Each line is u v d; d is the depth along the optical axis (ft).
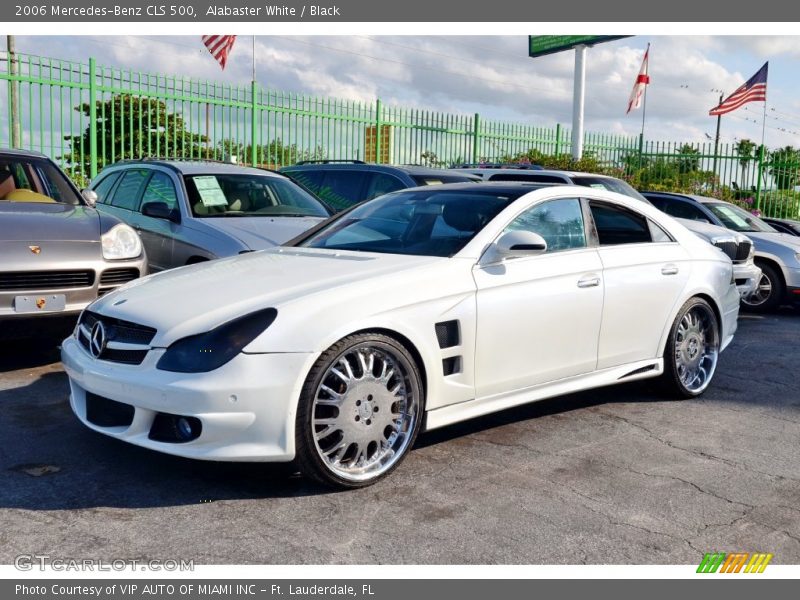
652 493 12.05
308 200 26.02
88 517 10.62
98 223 18.71
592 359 15.31
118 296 13.02
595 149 67.51
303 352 11.12
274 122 45.60
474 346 13.17
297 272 12.96
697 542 10.47
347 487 11.75
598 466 13.14
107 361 11.92
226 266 14.07
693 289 17.13
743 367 21.38
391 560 9.73
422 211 15.21
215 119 43.04
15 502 10.99
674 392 17.39
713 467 13.29
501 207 14.56
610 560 9.89
